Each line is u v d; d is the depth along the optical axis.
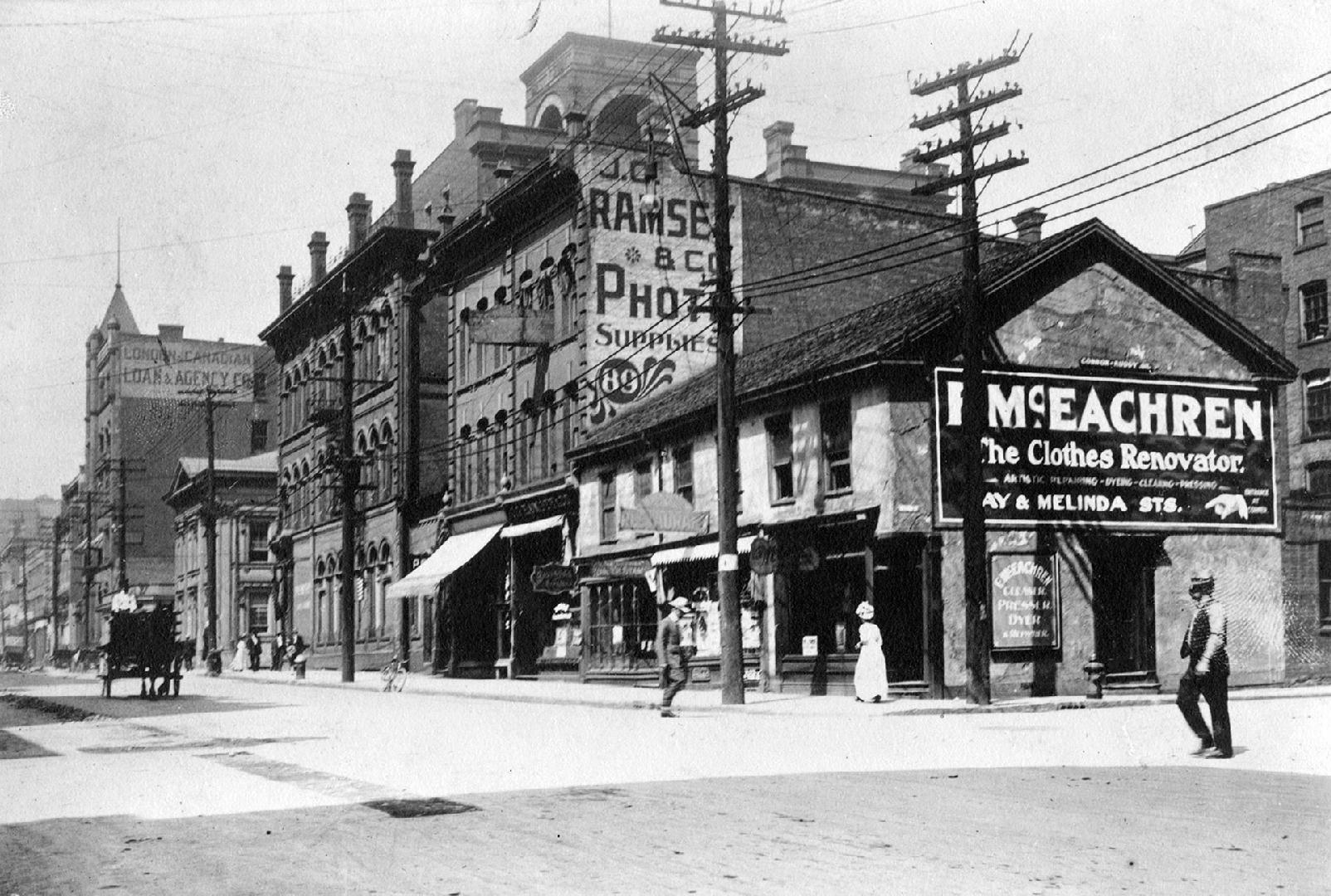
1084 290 28.12
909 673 26.17
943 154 24.34
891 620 26.31
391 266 52.62
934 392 26.41
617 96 50.00
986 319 27.17
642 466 35.41
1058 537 27.22
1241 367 29.61
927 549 25.97
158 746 18.56
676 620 23.66
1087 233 27.92
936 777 13.17
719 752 16.30
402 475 51.56
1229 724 14.79
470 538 44.84
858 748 16.50
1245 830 9.64
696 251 39.22
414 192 62.84
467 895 7.71
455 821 10.55
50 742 19.59
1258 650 29.00
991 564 26.59
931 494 26.20
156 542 95.88
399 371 51.84
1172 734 17.86
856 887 7.73
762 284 35.12
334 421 56.53
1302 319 44.97
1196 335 29.17
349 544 44.50
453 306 49.09
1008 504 26.84
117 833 10.39
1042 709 23.58
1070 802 11.15
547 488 39.91
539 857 8.90
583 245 38.56
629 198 38.78
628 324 38.47
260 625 75.25
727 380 25.84
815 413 28.33
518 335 40.72
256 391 98.62
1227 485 29.05
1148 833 9.55
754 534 29.53
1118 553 28.38
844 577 27.23
